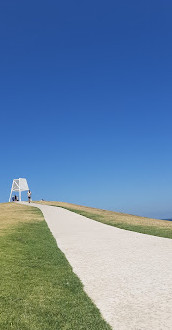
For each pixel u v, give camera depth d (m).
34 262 14.20
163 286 10.45
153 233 23.95
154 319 7.91
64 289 10.51
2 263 13.62
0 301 9.35
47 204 62.44
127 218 37.53
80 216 39.25
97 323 7.80
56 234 24.06
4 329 7.59
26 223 29.70
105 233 24.36
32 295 9.89
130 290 10.20
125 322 7.81
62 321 8.02
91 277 11.89
